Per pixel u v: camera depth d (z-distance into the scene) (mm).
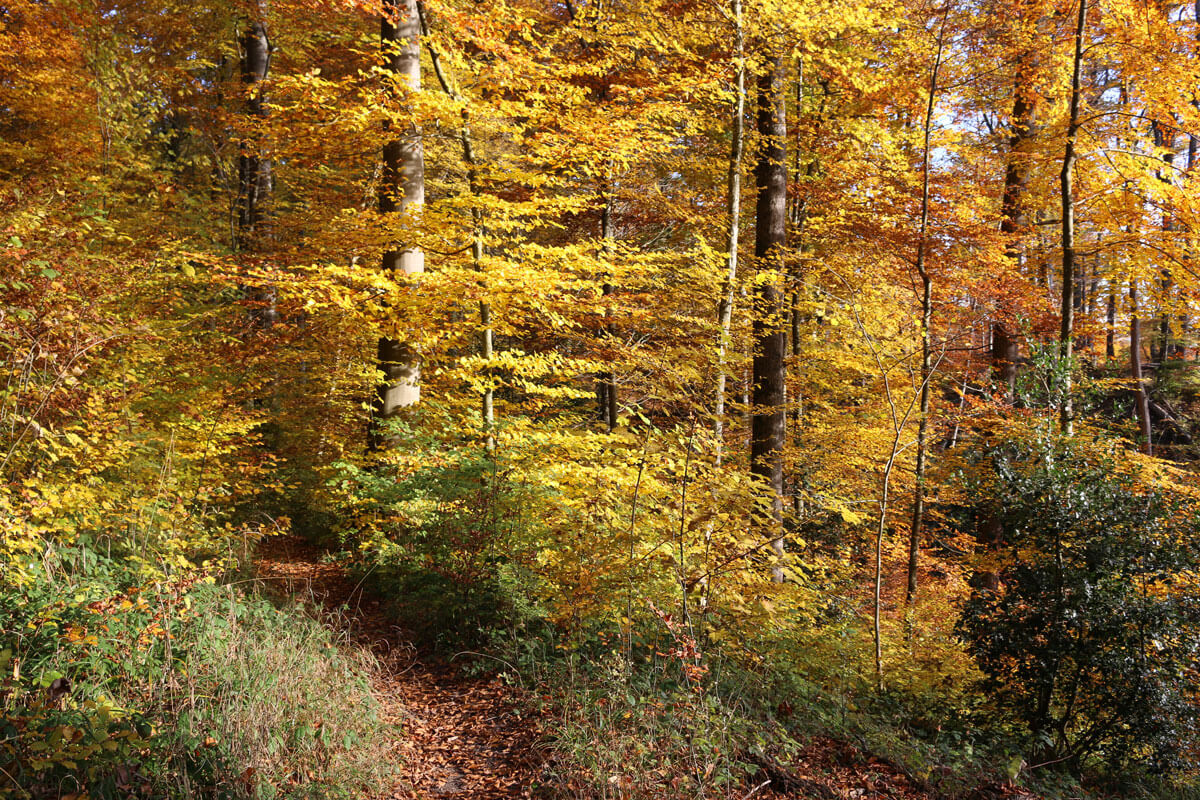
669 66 10438
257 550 8883
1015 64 11234
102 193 8430
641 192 12195
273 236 12102
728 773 3898
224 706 3717
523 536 6652
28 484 4375
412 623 6531
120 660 3826
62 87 10484
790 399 13297
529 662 5508
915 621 8758
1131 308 10984
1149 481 6422
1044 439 6684
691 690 4773
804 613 7727
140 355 7047
